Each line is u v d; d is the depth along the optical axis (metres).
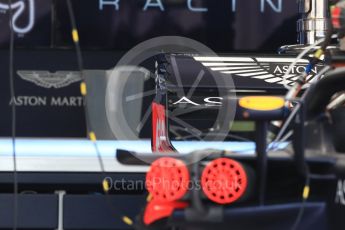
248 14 27.98
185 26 27.86
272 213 10.53
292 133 11.36
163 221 10.62
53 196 18.19
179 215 10.49
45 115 26.86
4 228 18.25
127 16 27.70
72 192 19.58
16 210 16.44
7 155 20.25
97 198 18.14
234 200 10.46
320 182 10.60
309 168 10.92
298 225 10.48
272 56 19.19
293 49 21.03
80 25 27.50
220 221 10.46
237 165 10.46
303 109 10.88
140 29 27.80
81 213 18.12
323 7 22.48
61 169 19.55
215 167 10.48
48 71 27.09
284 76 17.72
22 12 27.06
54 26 27.33
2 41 27.03
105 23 27.61
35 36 27.19
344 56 11.66
